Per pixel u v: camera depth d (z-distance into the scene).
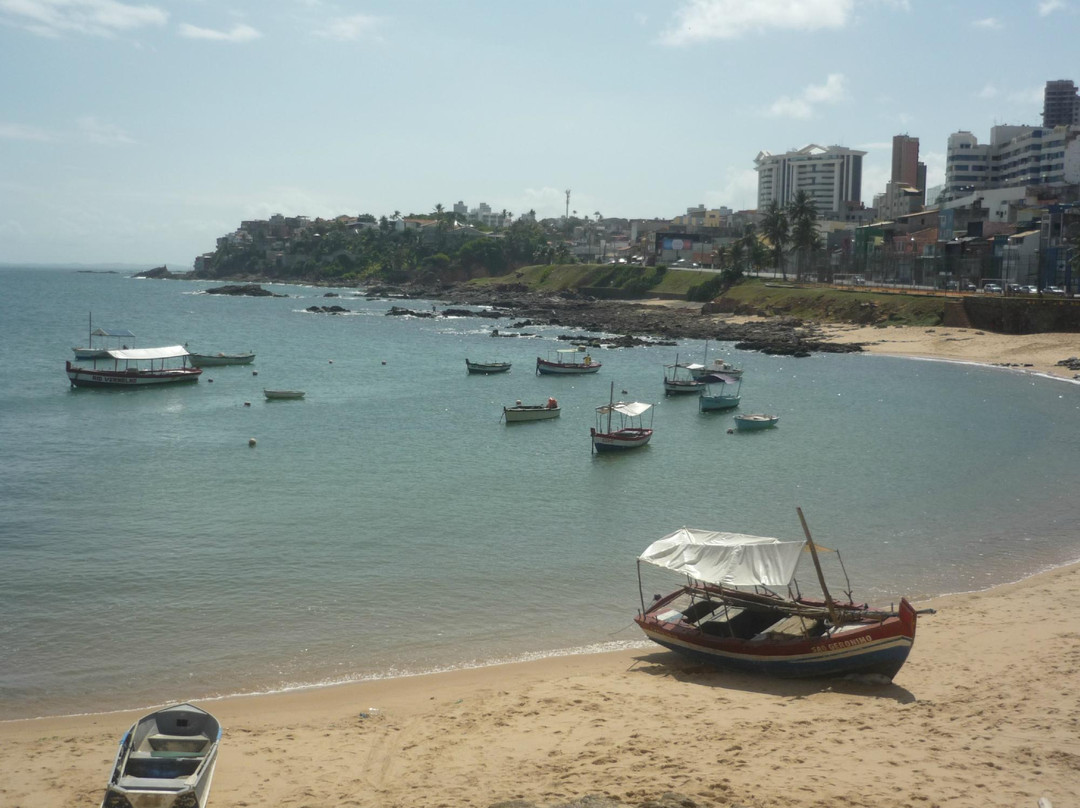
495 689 26.86
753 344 134.38
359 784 20.38
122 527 44.69
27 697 26.78
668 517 47.56
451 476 57.16
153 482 54.41
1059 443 68.19
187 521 45.88
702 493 53.03
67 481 54.34
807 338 141.62
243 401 88.69
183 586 36.41
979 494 52.44
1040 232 153.75
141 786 18.11
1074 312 128.12
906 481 56.00
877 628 25.62
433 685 27.45
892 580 37.28
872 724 22.48
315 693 26.91
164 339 146.25
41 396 89.56
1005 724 21.94
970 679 25.62
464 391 96.62
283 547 41.72
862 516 47.66
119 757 18.94
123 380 95.94
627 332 161.12
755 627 30.05
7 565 38.72
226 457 62.19
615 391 98.06
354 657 29.78
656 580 37.56
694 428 76.94
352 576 37.88
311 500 50.50
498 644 31.00
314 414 81.31
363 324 178.88
